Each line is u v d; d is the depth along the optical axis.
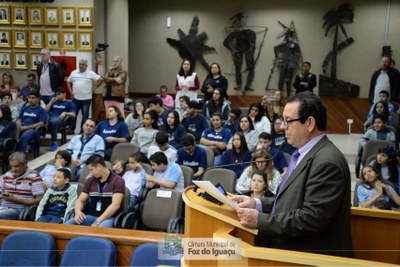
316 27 9.12
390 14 8.82
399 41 8.84
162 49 9.73
